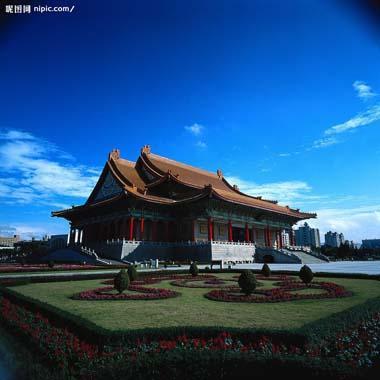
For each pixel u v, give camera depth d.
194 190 71.50
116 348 8.41
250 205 69.31
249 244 67.88
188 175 83.50
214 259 59.69
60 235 105.56
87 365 7.56
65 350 8.46
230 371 6.89
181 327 9.32
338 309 14.25
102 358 7.84
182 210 69.88
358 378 6.02
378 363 7.48
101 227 75.50
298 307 14.84
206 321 11.95
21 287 23.62
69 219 86.75
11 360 8.68
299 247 80.94
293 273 34.03
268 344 8.26
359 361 7.65
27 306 13.84
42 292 20.75
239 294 19.17
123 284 19.17
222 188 86.31
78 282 27.52
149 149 83.25
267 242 78.81
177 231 70.75
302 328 8.80
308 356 7.21
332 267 49.38
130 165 82.19
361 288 21.94
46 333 9.97
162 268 45.91
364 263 66.25
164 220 69.69
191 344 8.57
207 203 64.88
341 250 105.38
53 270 38.75
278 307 14.88
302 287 22.39
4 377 7.82
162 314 13.28
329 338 8.92
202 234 69.88
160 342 8.59
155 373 6.93
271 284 25.09
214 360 7.00
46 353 8.65
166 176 71.62
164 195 74.38
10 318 12.12
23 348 9.63
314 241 194.62
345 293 18.69
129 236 65.69
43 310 12.30
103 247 61.94
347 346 8.59
